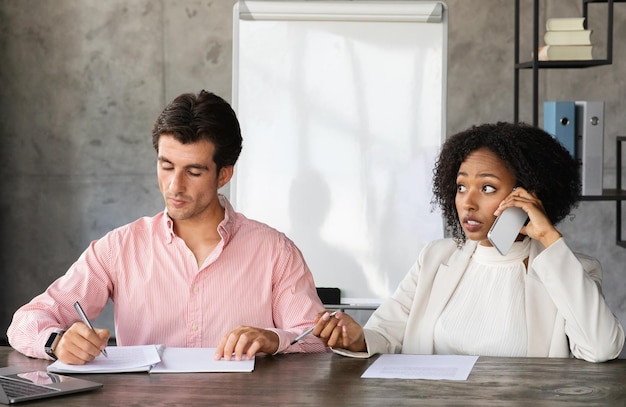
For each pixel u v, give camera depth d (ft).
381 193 12.96
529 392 6.21
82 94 16.67
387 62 12.92
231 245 7.91
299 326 7.71
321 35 12.93
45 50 16.60
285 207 12.99
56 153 16.79
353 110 12.95
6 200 16.90
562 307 7.30
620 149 15.64
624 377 6.63
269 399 6.04
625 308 16.89
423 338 7.91
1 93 16.71
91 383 6.35
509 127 7.82
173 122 7.32
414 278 8.27
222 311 7.83
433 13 12.83
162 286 7.83
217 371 6.77
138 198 16.84
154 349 7.27
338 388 6.33
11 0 16.55
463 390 6.26
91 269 7.85
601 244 16.89
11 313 17.03
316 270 13.01
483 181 7.66
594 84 16.66
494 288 7.80
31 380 6.43
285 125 13.00
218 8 16.55
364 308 12.92
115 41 16.57
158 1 16.53
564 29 13.24
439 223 12.91
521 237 7.87
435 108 12.94
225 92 16.71
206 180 7.45
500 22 16.55
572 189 7.99
